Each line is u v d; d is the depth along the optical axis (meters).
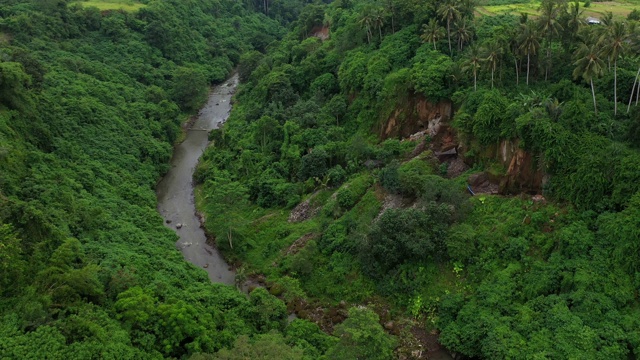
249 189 79.25
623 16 83.62
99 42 118.62
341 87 91.50
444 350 51.44
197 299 51.66
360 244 60.06
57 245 50.44
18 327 38.34
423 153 70.56
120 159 83.44
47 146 72.19
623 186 49.88
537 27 63.50
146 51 123.88
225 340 45.66
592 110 58.16
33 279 43.59
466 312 51.56
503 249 55.12
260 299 54.00
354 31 97.12
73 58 104.19
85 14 120.25
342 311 57.34
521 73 68.56
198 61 139.62
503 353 45.78
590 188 52.00
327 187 73.69
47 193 59.00
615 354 42.75
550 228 54.34
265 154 85.62
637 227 46.72
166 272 57.19
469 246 56.16
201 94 123.62
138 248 60.81
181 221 77.12
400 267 58.28
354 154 74.88
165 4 142.25
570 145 54.28
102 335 39.31
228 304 53.00
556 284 49.94
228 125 105.38
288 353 39.25
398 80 75.75
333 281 60.66
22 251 44.91
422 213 58.50
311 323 52.38
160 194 85.44
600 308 45.84
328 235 65.12
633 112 55.31
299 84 102.50
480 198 60.72
